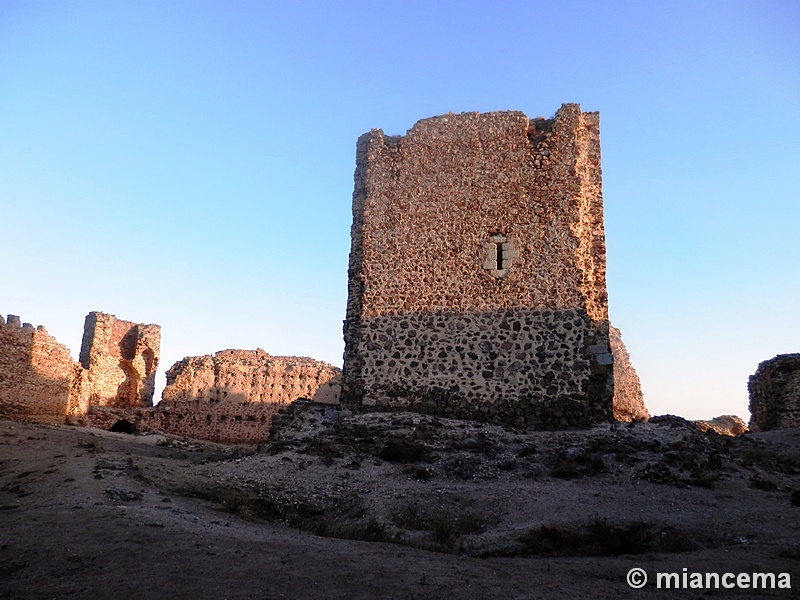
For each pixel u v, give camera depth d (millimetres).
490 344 17625
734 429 37688
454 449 14805
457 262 18406
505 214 18422
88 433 23875
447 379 17625
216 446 30297
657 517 10805
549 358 17188
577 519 10656
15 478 12102
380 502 12016
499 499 11914
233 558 7734
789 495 12336
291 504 12227
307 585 6961
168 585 6633
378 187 19578
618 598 7246
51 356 30266
